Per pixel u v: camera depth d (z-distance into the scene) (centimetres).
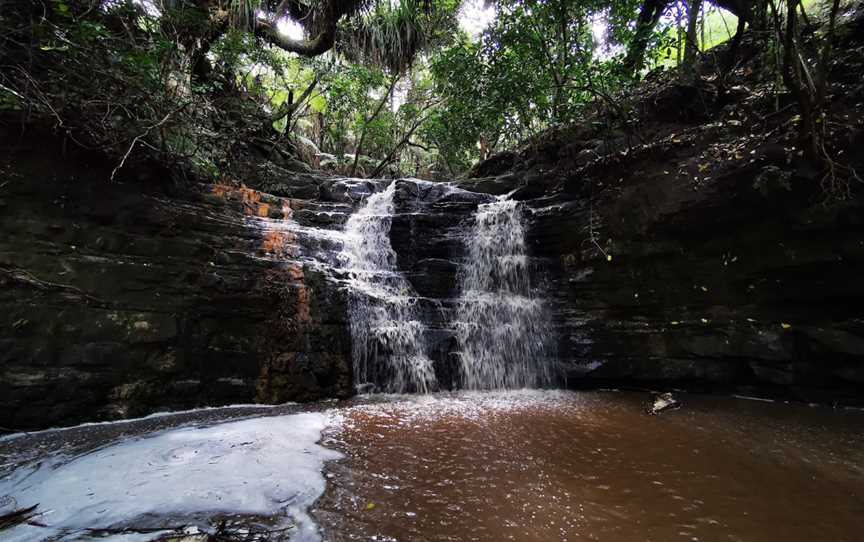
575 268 730
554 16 814
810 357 527
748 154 530
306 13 991
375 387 642
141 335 487
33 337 426
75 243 472
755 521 255
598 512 268
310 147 1338
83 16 459
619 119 746
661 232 620
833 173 464
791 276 536
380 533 242
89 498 277
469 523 254
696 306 611
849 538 235
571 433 428
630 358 647
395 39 1077
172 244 545
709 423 459
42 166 459
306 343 600
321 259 729
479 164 1064
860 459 349
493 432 431
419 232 847
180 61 682
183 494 284
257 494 287
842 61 523
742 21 625
